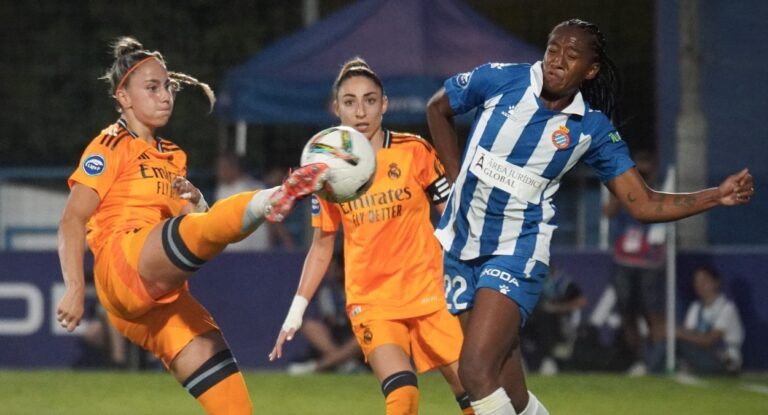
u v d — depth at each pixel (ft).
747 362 134.00
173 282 63.98
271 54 158.51
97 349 137.80
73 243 65.57
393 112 152.56
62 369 137.90
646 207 66.23
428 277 74.28
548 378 130.21
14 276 138.92
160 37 221.87
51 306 138.72
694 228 150.92
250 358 137.18
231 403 67.41
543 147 66.90
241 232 59.82
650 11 189.67
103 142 67.56
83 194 66.39
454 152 71.97
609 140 67.21
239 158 152.35
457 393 74.49
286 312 136.77
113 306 66.28
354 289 74.49
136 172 68.08
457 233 70.13
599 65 66.85
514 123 67.00
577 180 161.27
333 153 57.26
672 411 107.55
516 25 198.29
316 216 75.51
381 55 154.10
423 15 154.81
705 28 168.66
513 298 66.59
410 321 74.33
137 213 67.77
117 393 118.11
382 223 73.72
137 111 68.95
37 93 220.02
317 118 155.53
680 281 135.13
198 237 61.31
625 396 116.67
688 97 151.74
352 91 74.33
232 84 157.79
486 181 67.56
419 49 153.17
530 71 67.67
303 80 155.43
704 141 151.84
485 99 68.95
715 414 105.91
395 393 70.23
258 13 223.10
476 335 65.51
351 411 106.93
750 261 133.90
